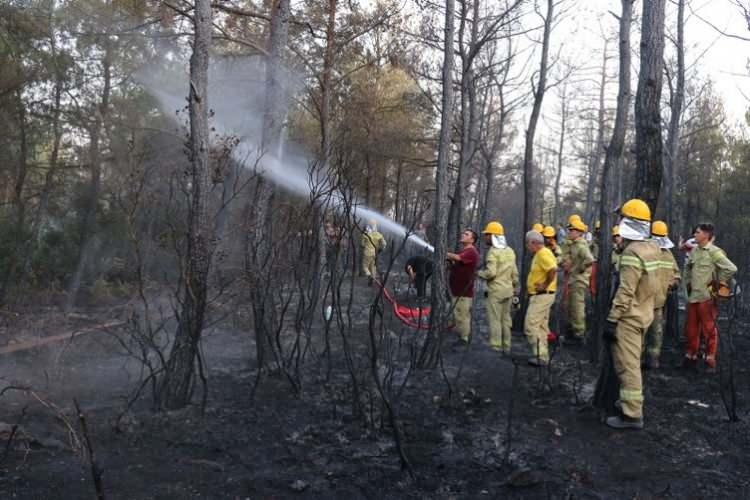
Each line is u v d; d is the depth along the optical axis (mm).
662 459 4926
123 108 10320
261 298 6211
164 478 4090
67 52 9805
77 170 10133
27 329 6906
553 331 10453
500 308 8500
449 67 7516
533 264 7895
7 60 8828
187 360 5285
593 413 5914
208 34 5301
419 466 4508
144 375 6148
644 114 6797
